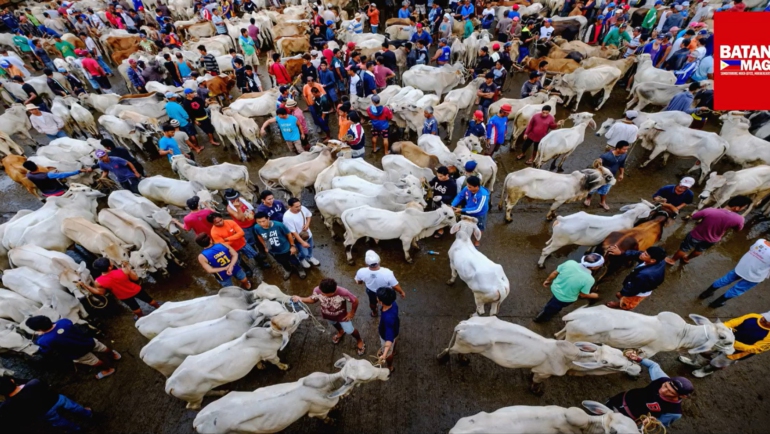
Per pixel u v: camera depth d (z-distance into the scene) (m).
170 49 15.53
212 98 12.52
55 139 11.00
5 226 7.69
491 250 7.93
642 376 5.75
